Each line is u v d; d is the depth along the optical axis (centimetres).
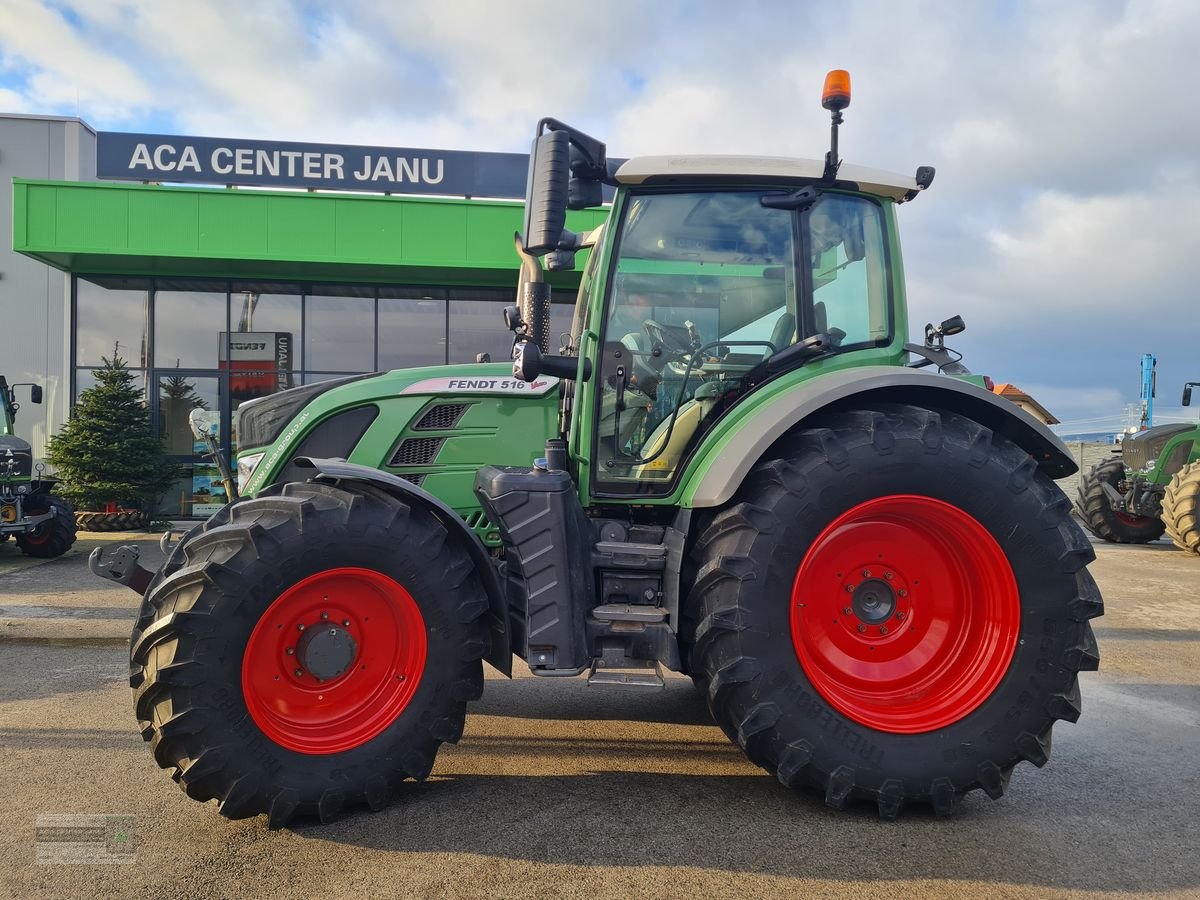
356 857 237
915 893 221
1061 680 271
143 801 276
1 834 251
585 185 313
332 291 1230
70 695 404
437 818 264
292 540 258
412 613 273
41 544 918
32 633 527
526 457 364
